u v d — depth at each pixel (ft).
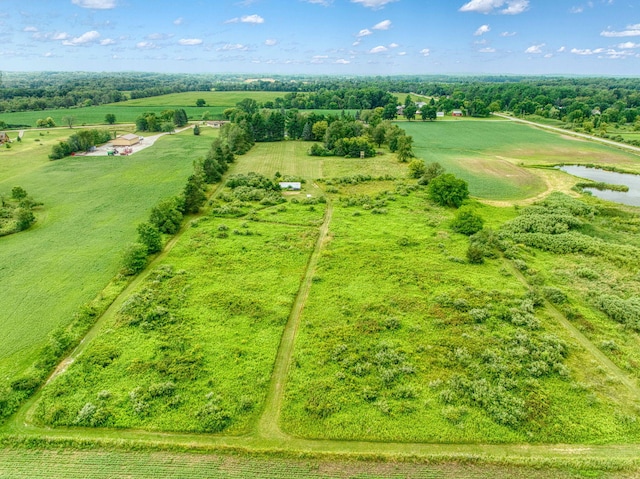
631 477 83.87
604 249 186.39
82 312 134.21
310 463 86.84
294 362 115.24
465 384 106.11
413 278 161.68
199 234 204.85
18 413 98.37
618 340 125.39
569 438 92.22
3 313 136.36
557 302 145.48
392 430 93.81
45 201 253.03
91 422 94.43
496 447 90.99
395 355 117.08
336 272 166.50
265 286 155.12
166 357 116.26
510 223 218.18
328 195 274.98
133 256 163.94
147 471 84.74
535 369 111.04
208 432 93.81
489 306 141.59
